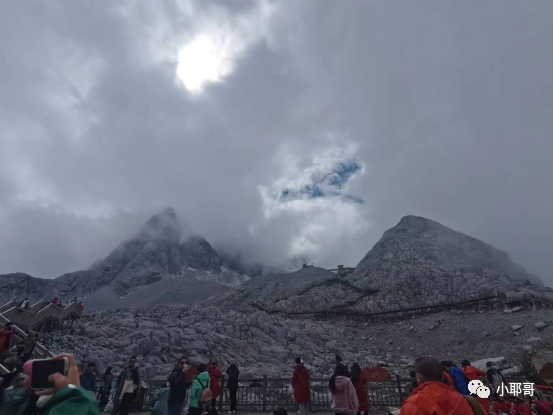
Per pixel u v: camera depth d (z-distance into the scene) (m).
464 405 2.80
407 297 64.50
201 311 52.81
